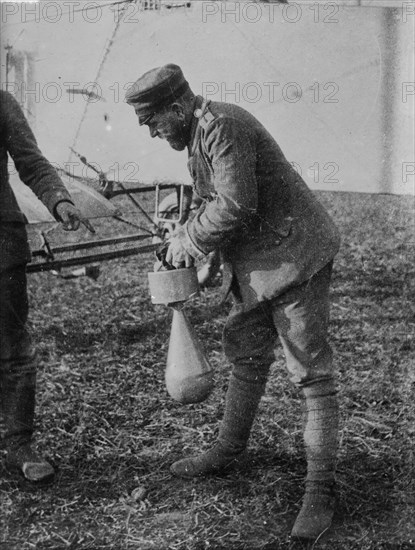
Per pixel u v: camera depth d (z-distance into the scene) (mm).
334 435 1938
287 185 1936
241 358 2098
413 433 2264
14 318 2135
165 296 1974
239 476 2154
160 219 2531
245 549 1887
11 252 2086
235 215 1852
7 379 2152
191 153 1975
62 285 3012
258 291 1953
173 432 2346
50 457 2240
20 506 2043
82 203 2635
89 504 2053
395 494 2047
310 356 1949
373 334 2611
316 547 1872
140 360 2660
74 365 2635
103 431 2350
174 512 2023
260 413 2396
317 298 1939
